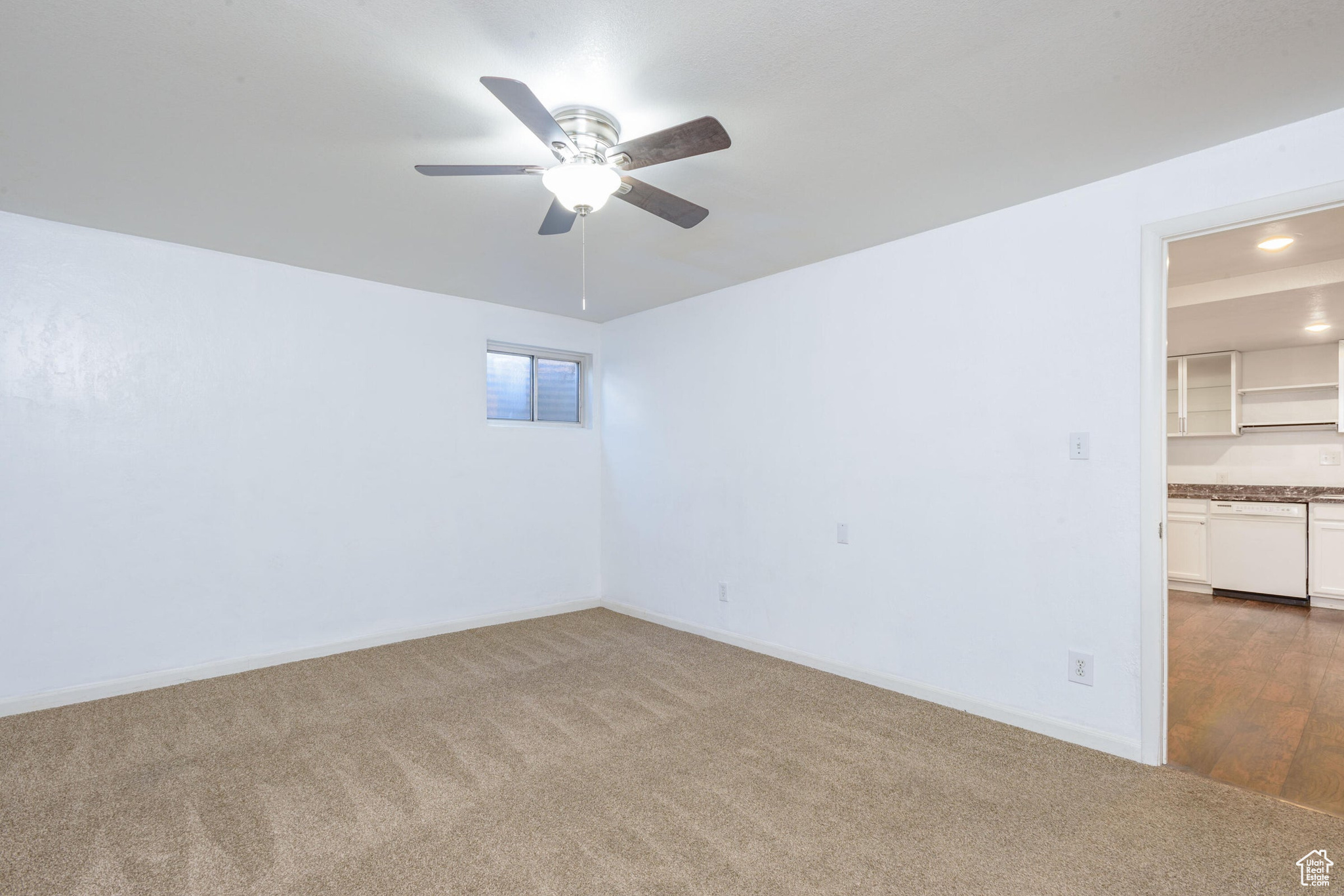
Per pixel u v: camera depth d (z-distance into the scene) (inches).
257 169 92.0
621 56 66.4
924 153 87.8
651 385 179.3
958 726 105.9
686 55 66.2
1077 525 99.3
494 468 173.3
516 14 59.7
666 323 174.7
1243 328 173.8
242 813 80.5
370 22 60.7
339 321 147.6
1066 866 70.0
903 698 118.2
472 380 169.2
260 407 137.0
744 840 75.1
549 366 191.8
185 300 128.3
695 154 69.0
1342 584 181.9
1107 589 96.3
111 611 120.6
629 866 70.2
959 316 113.2
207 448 130.9
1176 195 89.8
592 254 131.0
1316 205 79.5
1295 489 205.6
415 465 158.9
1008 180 96.5
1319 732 103.5
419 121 78.9
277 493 139.1
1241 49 65.0
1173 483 230.7
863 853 72.4
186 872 68.8
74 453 117.4
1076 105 76.1
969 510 111.7
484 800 83.9
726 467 156.9
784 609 142.9
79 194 102.0
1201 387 219.8
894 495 122.6
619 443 190.2
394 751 97.6
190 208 107.4
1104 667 96.6
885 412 124.1
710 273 144.9
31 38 62.5
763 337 148.3
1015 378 106.0
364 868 69.8
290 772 91.0
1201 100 75.0
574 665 138.3
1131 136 83.5
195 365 129.6
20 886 66.4
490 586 172.2
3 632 111.0
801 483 139.6
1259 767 92.0
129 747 98.7
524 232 118.0
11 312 112.0
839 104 75.5
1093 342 97.7
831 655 133.4
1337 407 196.4
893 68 68.6
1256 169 83.4
